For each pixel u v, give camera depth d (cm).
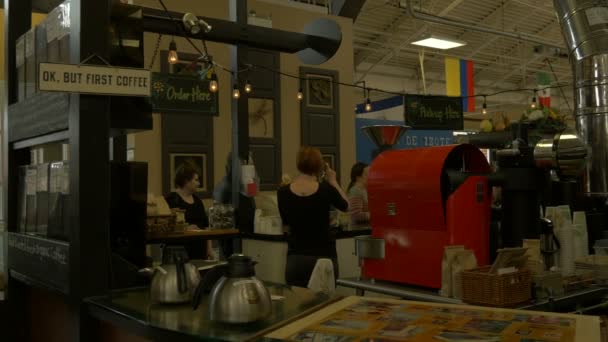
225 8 677
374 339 143
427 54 1272
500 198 311
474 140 419
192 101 445
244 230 451
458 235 263
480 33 1180
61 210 232
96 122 214
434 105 682
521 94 1609
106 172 217
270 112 708
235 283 166
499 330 148
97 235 214
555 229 273
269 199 552
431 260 269
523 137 323
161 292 193
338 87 777
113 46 241
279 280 470
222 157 666
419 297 259
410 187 275
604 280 268
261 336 153
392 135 411
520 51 1317
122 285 233
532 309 224
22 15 297
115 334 202
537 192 273
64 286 220
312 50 495
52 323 251
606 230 363
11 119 287
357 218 496
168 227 396
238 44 464
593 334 143
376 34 1127
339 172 773
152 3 618
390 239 292
